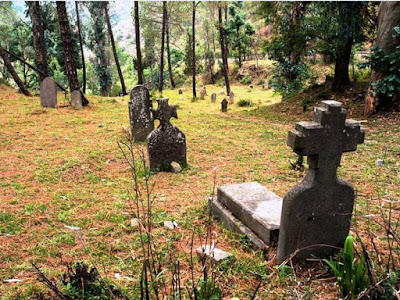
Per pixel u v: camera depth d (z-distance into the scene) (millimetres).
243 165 7777
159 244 4066
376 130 10648
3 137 10312
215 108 23484
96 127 12039
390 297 2545
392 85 11789
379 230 4273
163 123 7316
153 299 2840
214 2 26656
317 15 15906
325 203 3367
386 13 11648
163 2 31266
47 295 2951
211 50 49062
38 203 5523
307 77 18609
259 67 42219
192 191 6148
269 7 17562
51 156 8375
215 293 2602
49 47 29484
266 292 3035
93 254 3883
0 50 18047
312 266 3424
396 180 6273
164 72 44500
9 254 3900
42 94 15047
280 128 12406
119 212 5141
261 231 3898
